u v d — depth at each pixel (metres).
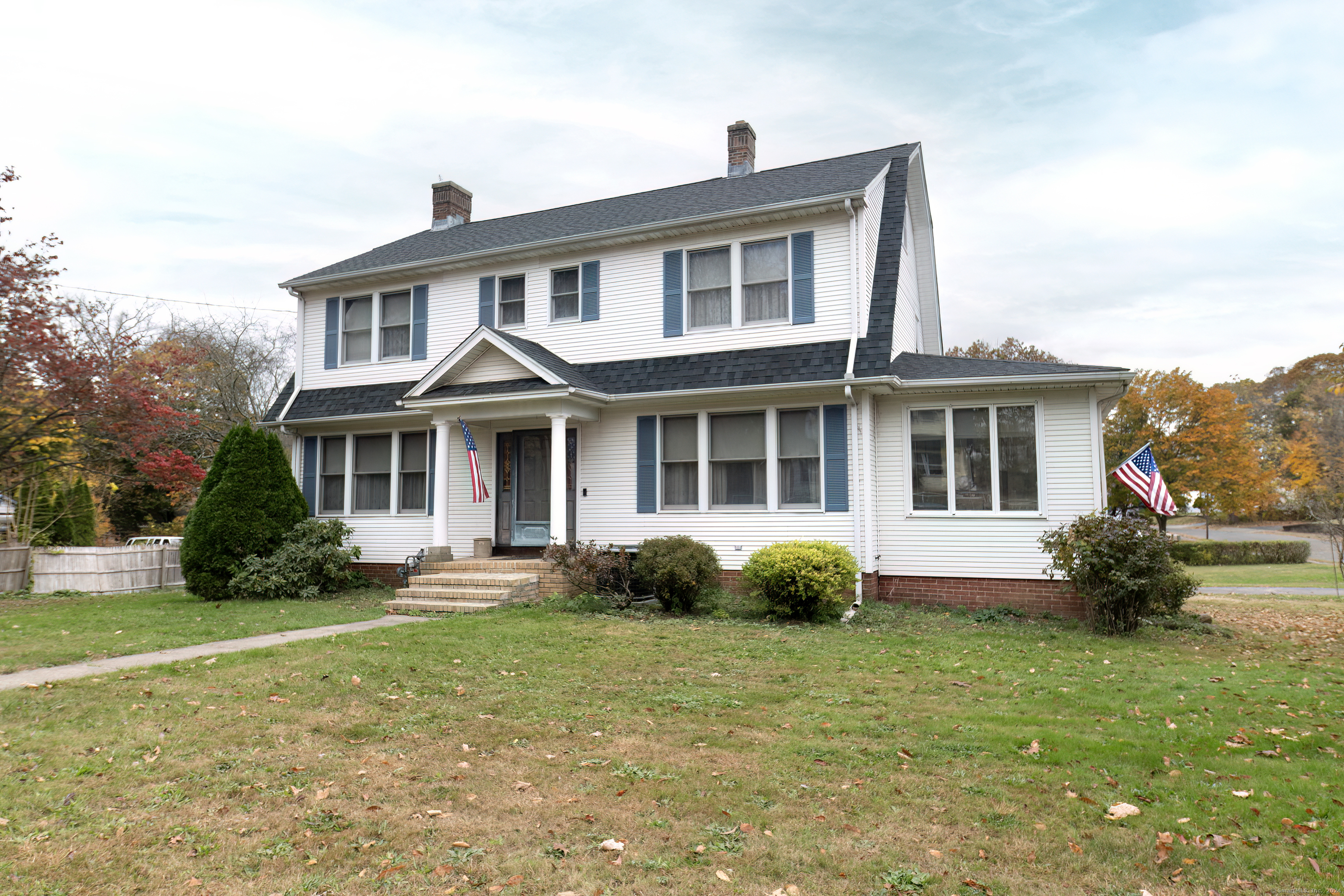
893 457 13.81
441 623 11.04
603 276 15.73
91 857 3.93
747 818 4.48
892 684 7.73
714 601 12.83
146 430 16.86
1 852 3.96
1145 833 4.28
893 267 14.14
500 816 4.50
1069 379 12.45
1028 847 4.11
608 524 15.03
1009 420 13.26
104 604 13.68
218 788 4.87
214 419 31.69
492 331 14.76
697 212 14.90
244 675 7.66
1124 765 5.36
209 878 3.75
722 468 14.32
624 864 3.91
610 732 6.11
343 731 6.04
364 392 17.55
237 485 14.59
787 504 13.84
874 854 4.04
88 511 20.92
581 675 8.03
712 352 14.62
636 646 9.56
